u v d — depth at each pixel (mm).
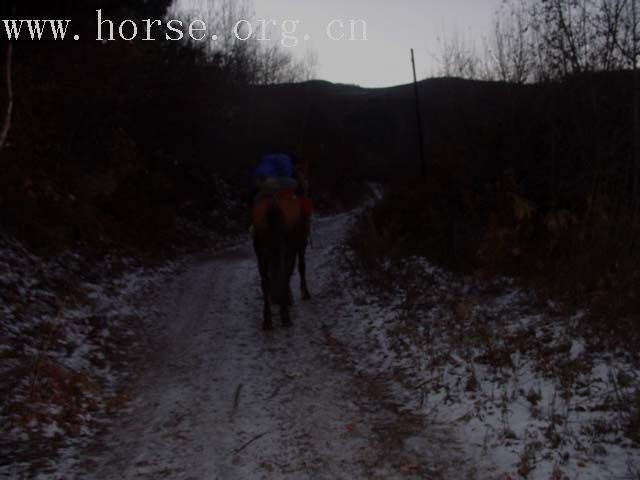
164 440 5098
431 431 5145
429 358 6895
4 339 6938
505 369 6180
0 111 11828
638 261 7316
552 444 4461
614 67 9172
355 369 7020
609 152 9102
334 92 55344
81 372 6684
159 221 17719
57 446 4926
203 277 13531
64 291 9641
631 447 4227
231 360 7434
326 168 39844
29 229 11062
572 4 9414
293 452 4801
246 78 32062
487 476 4242
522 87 11320
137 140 19219
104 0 15422
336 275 12695
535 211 9820
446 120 12484
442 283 10234
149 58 16312
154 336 8711
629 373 5348
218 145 28609
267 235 8336
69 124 14859
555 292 7953
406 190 15898
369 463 4570
